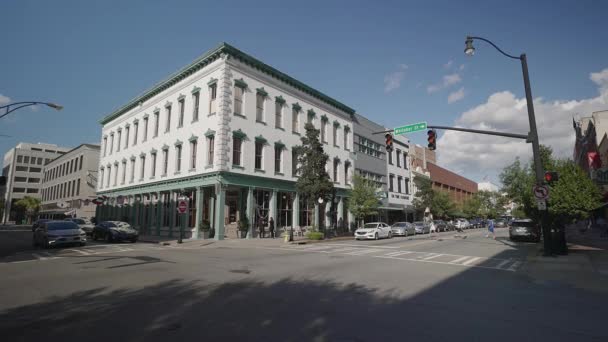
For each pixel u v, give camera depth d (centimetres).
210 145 2628
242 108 2688
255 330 541
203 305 687
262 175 2758
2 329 543
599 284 960
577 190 1591
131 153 3616
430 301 748
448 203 5150
